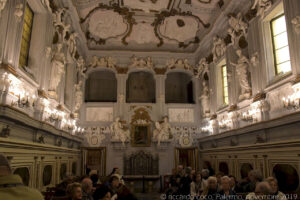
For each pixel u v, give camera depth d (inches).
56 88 447.2
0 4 256.7
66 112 538.6
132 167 668.7
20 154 282.2
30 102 345.1
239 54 489.1
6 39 283.4
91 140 690.8
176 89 834.2
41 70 390.3
